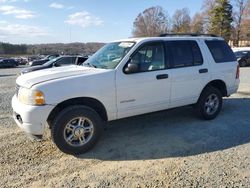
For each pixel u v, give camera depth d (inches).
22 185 144.6
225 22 2444.6
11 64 1647.4
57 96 171.5
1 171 159.6
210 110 248.8
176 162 167.3
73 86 176.4
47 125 190.2
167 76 213.9
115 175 153.4
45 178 151.5
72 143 179.3
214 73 245.8
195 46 238.5
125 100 196.5
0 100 359.9
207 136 209.5
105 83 186.5
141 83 201.3
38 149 189.3
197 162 166.6
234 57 269.1
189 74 227.5
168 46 220.5
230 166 160.6
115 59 202.7
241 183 142.5
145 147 191.2
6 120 257.3
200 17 2864.2
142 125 237.5
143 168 160.9
